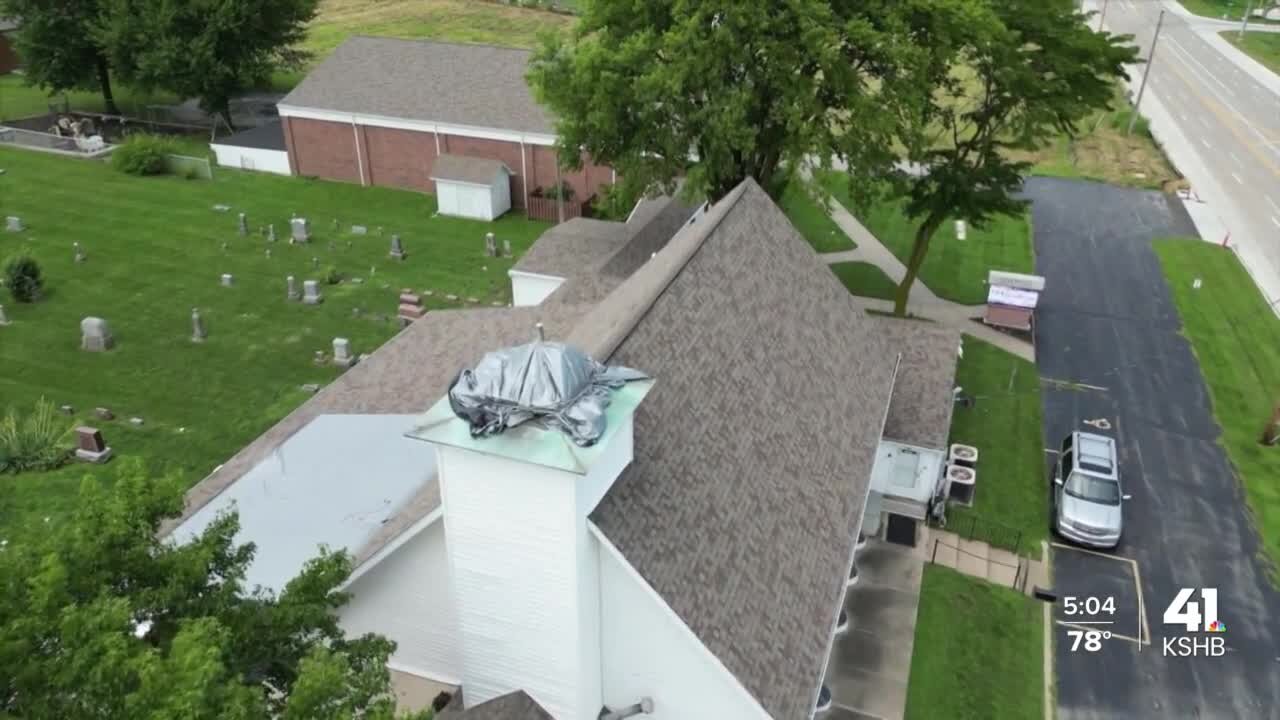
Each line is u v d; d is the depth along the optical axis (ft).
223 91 185.78
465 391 45.96
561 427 44.42
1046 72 107.55
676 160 117.08
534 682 51.03
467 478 45.85
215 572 45.03
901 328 98.84
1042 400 106.63
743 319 67.31
